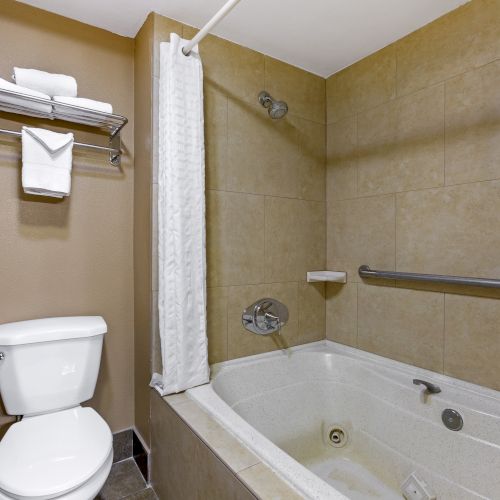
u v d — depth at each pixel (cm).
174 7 152
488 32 139
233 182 178
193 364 151
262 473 95
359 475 159
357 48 184
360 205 194
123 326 175
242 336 182
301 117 205
